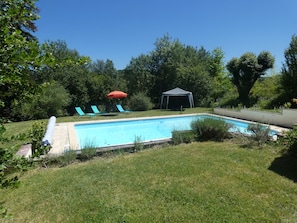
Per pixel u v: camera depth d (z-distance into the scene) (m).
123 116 16.59
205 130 7.75
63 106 18.28
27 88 1.58
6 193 3.85
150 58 28.86
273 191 3.79
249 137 7.32
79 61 1.51
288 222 2.94
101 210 3.29
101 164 5.45
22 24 1.49
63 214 3.22
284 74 15.51
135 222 3.00
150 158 5.75
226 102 20.16
